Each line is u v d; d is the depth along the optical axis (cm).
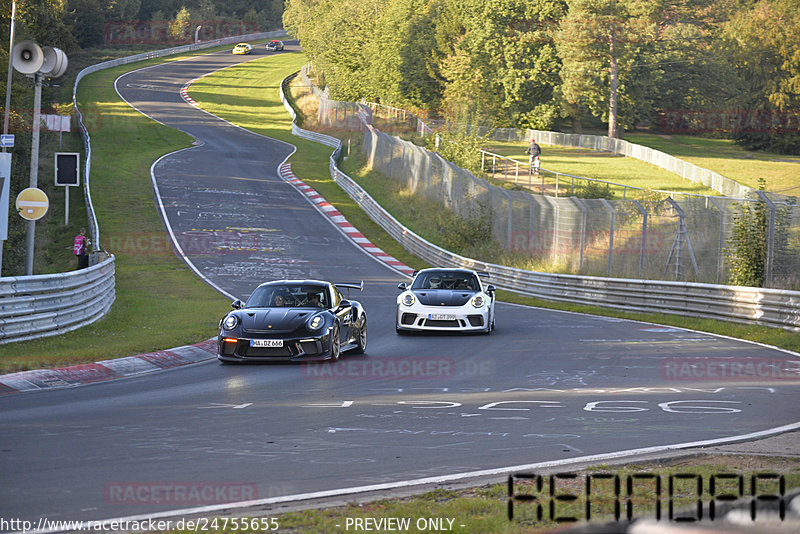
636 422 1869
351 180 11656
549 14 17600
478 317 3884
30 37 8606
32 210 3653
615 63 16175
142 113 19638
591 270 6272
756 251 4806
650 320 4875
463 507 1115
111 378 2639
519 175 11812
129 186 11056
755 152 17612
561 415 1958
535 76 17388
